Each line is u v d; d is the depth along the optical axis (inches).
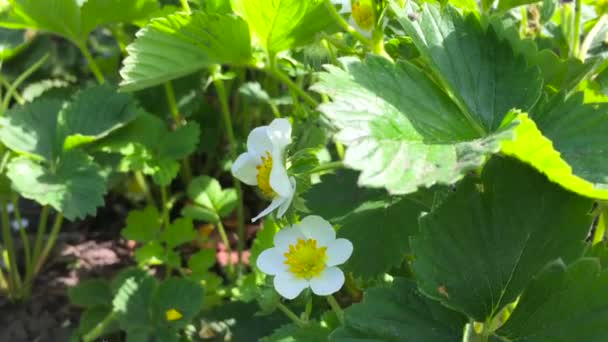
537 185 4.9
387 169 4.4
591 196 4.7
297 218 6.3
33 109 9.4
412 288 5.2
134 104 9.4
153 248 9.2
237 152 10.0
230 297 9.0
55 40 13.0
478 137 5.0
